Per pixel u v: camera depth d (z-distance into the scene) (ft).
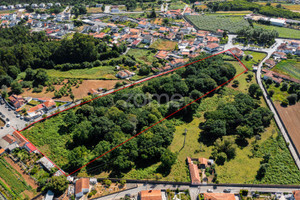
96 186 322.14
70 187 319.47
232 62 643.45
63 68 621.72
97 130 381.60
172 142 396.98
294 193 300.61
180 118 453.99
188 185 324.19
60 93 501.97
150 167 353.31
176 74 541.34
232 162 359.25
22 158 355.56
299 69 603.26
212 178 332.80
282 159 363.56
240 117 419.74
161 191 317.63
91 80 566.36
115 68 620.90
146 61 654.12
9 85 532.32
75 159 344.49
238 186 322.34
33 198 301.63
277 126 426.92
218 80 545.44
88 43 640.17
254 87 501.15
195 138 406.00
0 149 365.40
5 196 303.27
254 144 390.01
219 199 290.97
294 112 460.55
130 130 396.16
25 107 468.75
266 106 478.18
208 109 477.36
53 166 343.46
